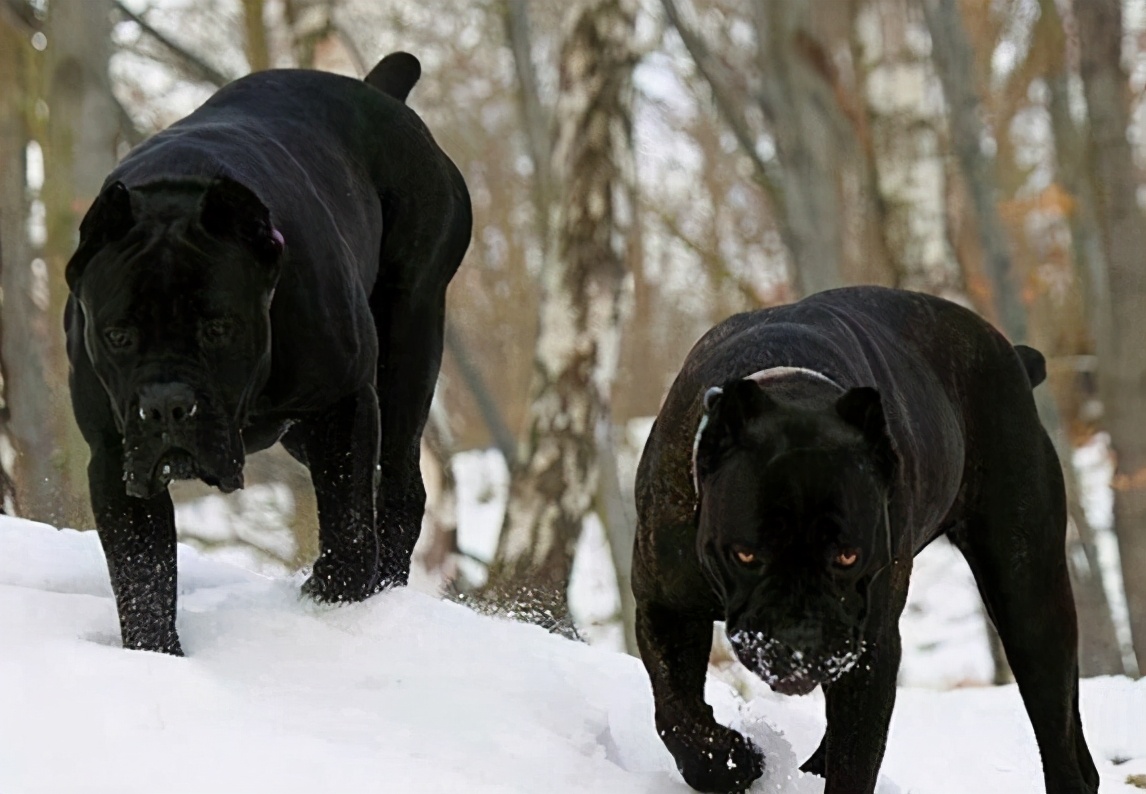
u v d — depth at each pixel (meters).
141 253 5.37
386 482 7.46
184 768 4.46
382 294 7.38
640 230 27.41
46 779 4.34
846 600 4.22
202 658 5.77
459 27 28.91
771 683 4.14
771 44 15.55
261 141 6.39
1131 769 7.26
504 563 16.17
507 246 28.30
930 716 7.86
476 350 27.81
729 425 4.39
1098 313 17.41
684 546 4.80
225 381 5.46
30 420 16.34
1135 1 19.14
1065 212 18.61
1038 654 5.76
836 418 4.39
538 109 22.08
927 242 14.01
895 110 14.05
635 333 27.73
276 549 19.50
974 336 5.78
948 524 5.70
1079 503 18.11
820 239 15.53
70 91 15.80
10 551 6.98
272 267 5.60
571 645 6.75
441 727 5.32
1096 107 17.28
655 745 5.92
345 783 4.51
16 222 17.00
